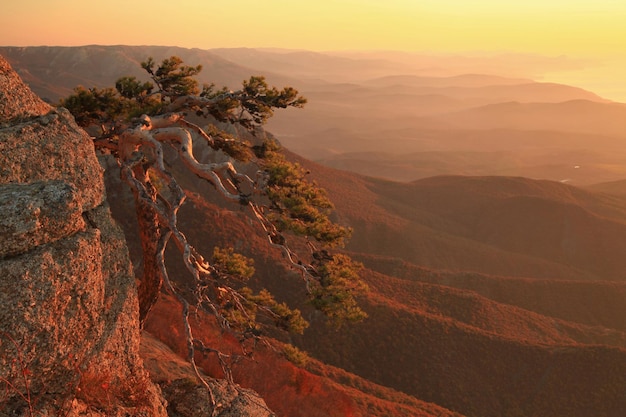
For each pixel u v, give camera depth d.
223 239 110.06
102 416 8.27
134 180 11.99
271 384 20.62
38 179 8.47
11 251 6.94
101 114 14.27
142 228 12.95
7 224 6.86
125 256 9.58
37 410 7.14
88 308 7.95
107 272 9.05
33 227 7.07
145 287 13.30
